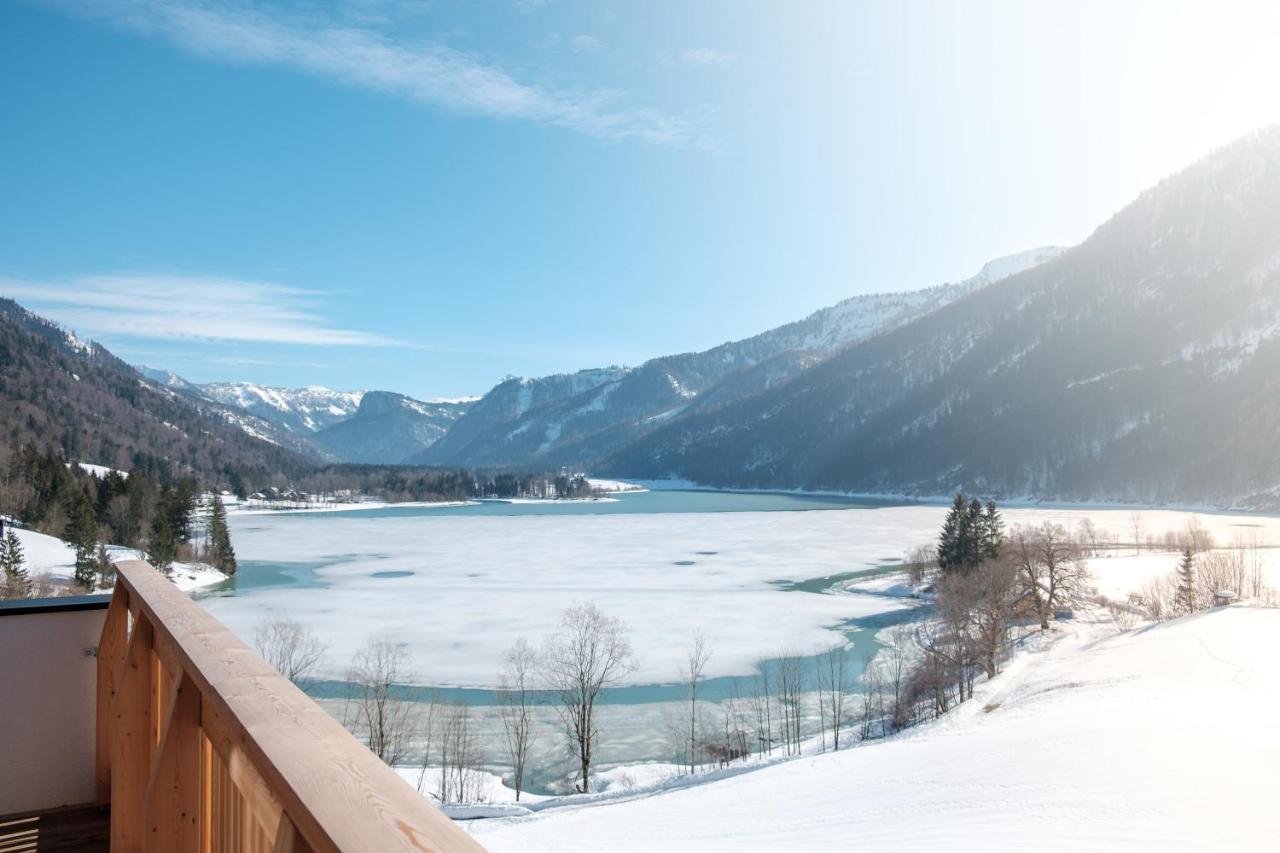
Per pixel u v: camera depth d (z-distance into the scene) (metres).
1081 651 31.22
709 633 33.84
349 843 0.76
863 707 24.62
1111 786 14.62
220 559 52.16
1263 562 48.78
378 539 77.06
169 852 1.62
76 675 2.66
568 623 34.66
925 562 48.72
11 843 2.40
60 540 50.59
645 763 19.62
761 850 12.47
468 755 19.44
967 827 13.02
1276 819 12.59
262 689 1.29
